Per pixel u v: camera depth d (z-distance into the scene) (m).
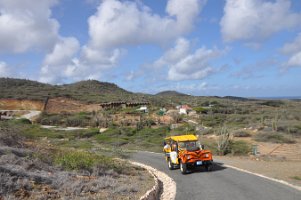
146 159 26.09
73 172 13.64
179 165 20.75
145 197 11.30
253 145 30.94
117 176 15.53
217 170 19.47
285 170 19.17
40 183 10.75
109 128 51.81
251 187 14.21
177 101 107.38
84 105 85.06
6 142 17.19
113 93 138.88
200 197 12.90
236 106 89.81
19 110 77.81
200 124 51.19
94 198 10.45
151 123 54.19
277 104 105.88
